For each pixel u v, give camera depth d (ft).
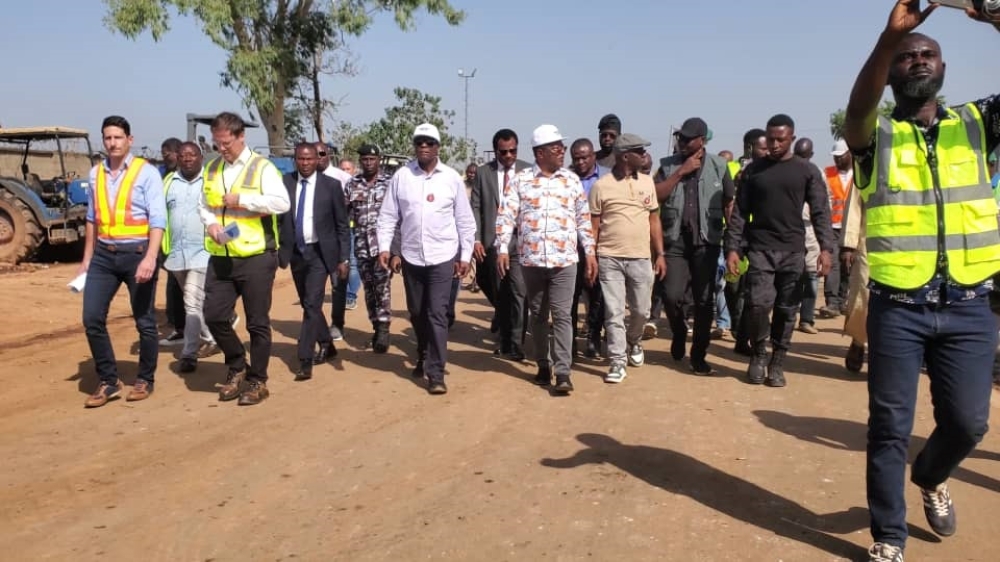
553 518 12.91
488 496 13.85
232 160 19.26
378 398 20.51
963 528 12.49
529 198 20.67
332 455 16.17
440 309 20.92
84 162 62.44
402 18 84.94
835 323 32.07
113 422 18.57
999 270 10.75
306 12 87.35
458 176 21.39
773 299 21.17
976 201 10.58
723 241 22.49
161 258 25.20
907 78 10.68
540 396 20.53
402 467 15.43
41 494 14.29
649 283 22.40
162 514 13.37
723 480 14.49
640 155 21.75
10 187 50.88
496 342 26.81
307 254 22.70
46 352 26.08
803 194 21.04
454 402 20.03
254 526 12.84
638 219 21.75
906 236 10.73
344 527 12.75
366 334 29.76
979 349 10.71
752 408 19.22
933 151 10.69
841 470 14.98
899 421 10.85
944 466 11.51
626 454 15.92
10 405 20.02
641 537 12.17
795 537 12.13
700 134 21.91
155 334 20.68
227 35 82.07
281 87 87.35
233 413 19.25
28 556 11.89
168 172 26.48
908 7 9.46
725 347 27.20
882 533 11.03
